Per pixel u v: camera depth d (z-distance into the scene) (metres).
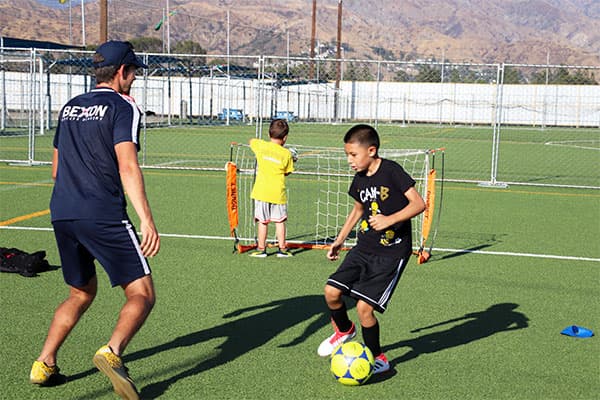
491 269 7.52
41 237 8.62
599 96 41.94
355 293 4.38
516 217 11.02
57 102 34.91
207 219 10.12
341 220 10.63
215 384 4.32
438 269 7.47
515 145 28.59
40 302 5.92
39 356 4.45
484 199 12.92
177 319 5.58
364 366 4.28
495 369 4.68
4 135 25.39
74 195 3.93
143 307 3.89
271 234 9.30
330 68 46.25
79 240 3.99
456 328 5.52
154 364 4.63
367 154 4.38
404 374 4.56
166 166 17.02
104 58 4.10
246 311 5.82
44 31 130.50
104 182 3.94
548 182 16.19
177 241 8.55
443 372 4.61
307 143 25.58
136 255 3.97
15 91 33.25
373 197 4.41
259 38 181.38
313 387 4.31
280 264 7.51
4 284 6.45
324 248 8.36
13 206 10.82
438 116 43.88
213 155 20.59
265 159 7.73
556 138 33.50
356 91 44.41
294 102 43.78
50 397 4.07
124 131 3.86
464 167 19.33
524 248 8.65
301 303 6.07
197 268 7.24
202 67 36.53
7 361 4.60
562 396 4.27
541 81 45.94
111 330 5.23
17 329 5.23
